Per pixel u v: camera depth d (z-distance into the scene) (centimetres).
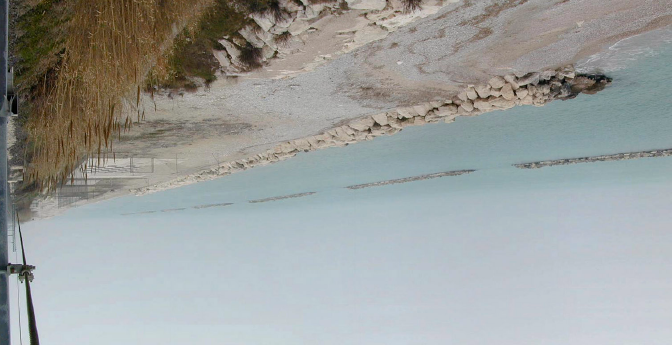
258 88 748
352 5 565
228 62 649
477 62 754
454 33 671
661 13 671
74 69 500
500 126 1091
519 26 668
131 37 475
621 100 927
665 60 803
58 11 495
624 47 757
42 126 560
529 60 759
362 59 721
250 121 891
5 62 325
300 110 871
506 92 813
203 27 595
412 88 830
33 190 778
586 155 1115
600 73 844
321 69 731
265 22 581
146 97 688
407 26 652
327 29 603
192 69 652
